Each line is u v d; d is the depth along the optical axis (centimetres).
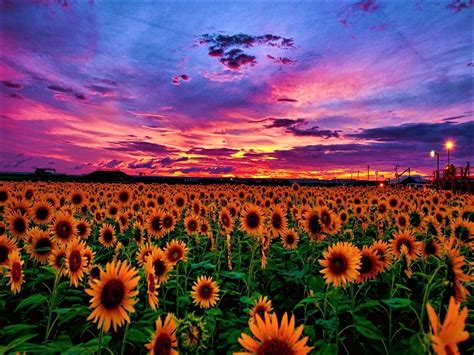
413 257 549
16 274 466
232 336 430
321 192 2103
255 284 636
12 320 529
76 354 302
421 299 509
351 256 415
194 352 297
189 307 595
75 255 443
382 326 535
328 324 407
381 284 609
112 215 1204
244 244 970
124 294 302
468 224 537
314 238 682
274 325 199
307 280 588
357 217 1175
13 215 717
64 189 2314
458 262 321
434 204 1474
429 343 171
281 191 1922
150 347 277
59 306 589
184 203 1275
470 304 450
